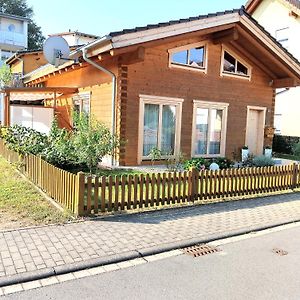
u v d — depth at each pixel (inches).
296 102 866.1
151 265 183.0
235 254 201.5
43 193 304.3
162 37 430.0
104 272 173.0
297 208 308.0
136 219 253.6
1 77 997.2
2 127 550.0
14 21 1718.8
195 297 150.5
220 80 551.5
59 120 639.1
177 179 296.8
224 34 511.5
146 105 482.3
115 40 394.6
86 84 550.3
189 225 247.0
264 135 620.1
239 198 333.4
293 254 203.6
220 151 565.6
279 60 554.9
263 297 152.2
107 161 483.2
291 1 930.1
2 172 391.2
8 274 161.9
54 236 211.5
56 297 147.6
